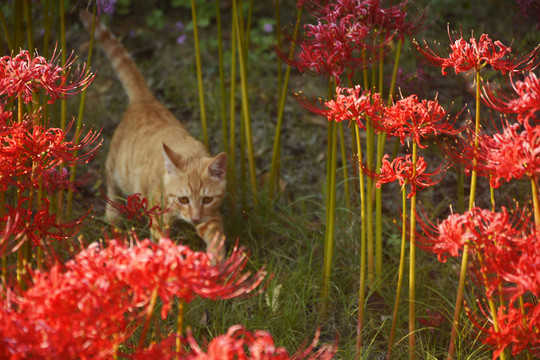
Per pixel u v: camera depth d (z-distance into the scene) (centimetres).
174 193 385
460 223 209
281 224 408
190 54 654
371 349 313
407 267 357
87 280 159
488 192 448
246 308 333
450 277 362
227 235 408
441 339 313
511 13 654
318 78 604
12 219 229
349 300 348
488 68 466
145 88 455
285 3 701
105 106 561
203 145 429
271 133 537
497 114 507
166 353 177
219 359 159
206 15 707
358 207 425
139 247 163
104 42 447
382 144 329
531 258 199
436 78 549
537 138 206
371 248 339
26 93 228
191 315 323
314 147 519
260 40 667
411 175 249
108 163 444
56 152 236
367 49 302
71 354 156
